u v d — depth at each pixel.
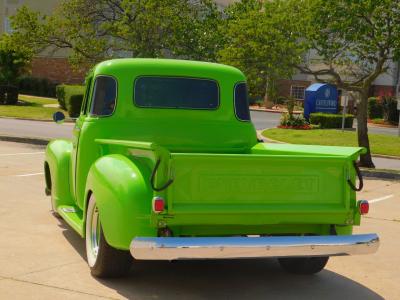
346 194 5.33
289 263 6.33
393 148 23.58
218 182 4.99
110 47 19.91
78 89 32.47
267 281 6.01
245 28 16.30
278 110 45.50
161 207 4.78
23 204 9.04
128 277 5.81
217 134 6.73
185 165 4.89
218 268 6.38
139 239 4.73
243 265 6.56
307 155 5.67
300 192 5.22
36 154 15.78
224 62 16.53
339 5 15.34
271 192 5.14
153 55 19.09
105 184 5.29
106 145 6.23
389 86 45.59
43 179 11.47
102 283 5.57
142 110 6.57
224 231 5.26
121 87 6.54
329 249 5.01
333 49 16.02
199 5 20.38
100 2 20.16
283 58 16.23
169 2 18.86
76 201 6.84
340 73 19.89
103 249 5.44
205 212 4.93
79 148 6.58
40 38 19.97
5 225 7.66
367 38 16.06
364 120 17.36
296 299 5.48
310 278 6.19
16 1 44.56
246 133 6.86
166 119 6.61
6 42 20.11
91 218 5.82
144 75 6.60
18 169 12.70
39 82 45.16
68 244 6.85
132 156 5.49
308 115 36.06
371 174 15.81
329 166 5.29
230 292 5.58
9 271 5.76
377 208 10.50
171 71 6.66
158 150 4.81
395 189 13.16
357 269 6.61
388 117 38.31
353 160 5.34
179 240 4.74
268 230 5.39
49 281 5.52
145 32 19.12
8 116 29.28
